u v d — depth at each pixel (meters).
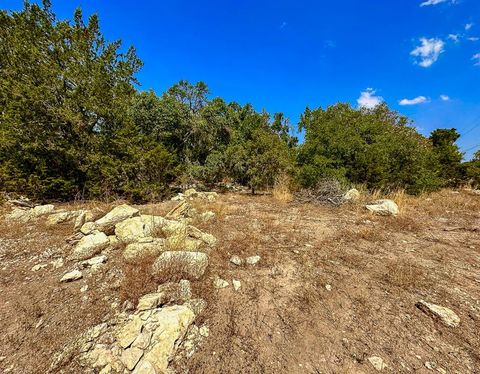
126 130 10.41
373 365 2.33
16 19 9.27
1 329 2.81
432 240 5.56
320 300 3.31
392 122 15.55
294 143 19.83
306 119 13.56
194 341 2.57
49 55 9.29
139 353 2.34
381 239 5.57
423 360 2.39
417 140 11.78
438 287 3.60
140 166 10.29
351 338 2.67
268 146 12.91
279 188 11.96
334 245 5.19
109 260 4.15
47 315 3.01
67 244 4.83
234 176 14.48
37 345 2.59
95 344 2.54
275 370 2.30
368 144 11.79
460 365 2.33
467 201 9.28
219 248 4.81
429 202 9.34
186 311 2.79
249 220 7.02
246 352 2.48
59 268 4.04
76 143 9.56
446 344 2.58
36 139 8.59
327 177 10.69
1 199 7.79
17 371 2.32
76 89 9.12
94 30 10.09
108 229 5.18
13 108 8.48
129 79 11.20
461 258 4.61
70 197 9.73
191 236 5.19
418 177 10.70
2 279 3.78
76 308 3.10
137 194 10.15
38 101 8.38
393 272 4.01
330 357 2.44
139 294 3.17
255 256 4.46
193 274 3.60
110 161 9.70
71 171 9.71
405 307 3.16
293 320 2.94
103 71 10.02
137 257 4.01
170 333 2.50
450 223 6.86
